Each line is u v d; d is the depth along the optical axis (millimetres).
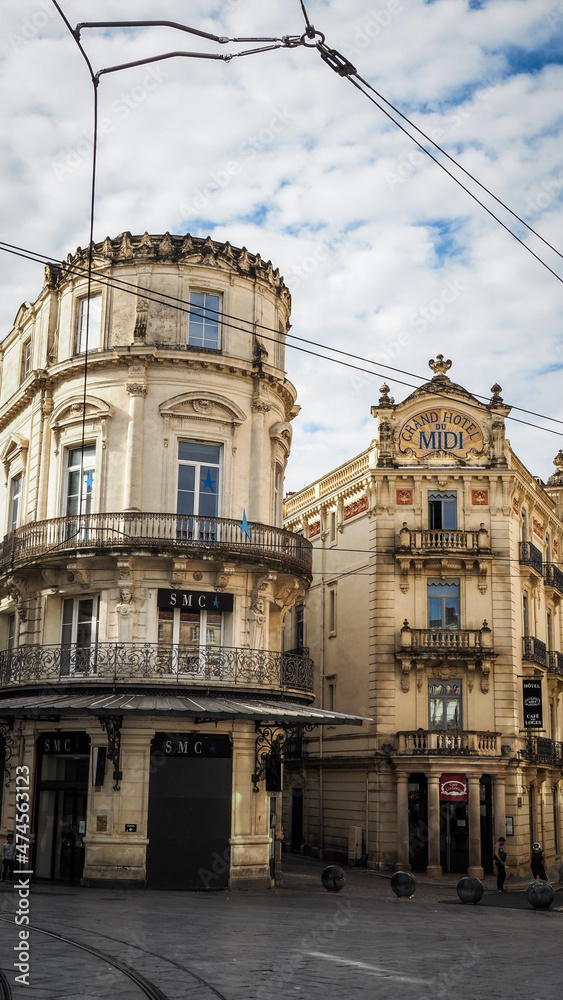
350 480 45812
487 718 41344
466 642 41594
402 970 14609
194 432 30984
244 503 31359
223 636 30516
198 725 29047
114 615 29438
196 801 28688
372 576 43031
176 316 31375
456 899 30406
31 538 31266
